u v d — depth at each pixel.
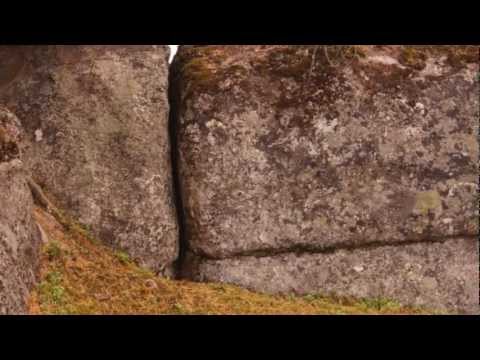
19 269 10.57
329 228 14.90
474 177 15.30
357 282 14.86
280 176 14.90
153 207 14.72
